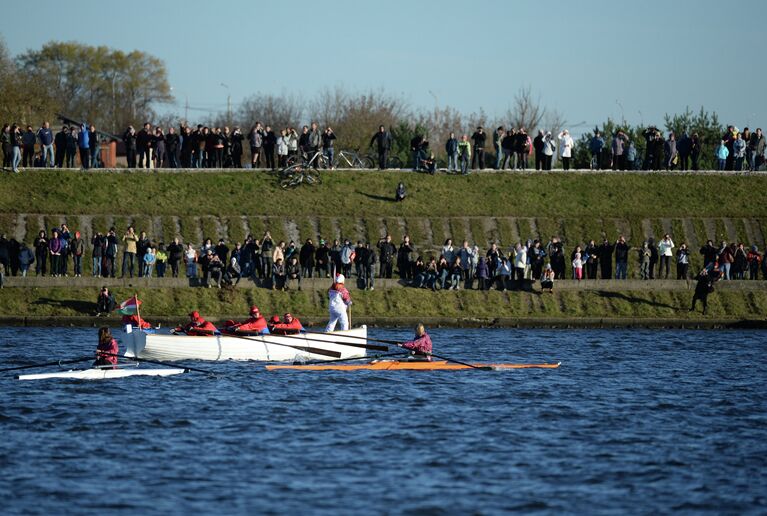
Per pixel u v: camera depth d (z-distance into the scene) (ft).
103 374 466.70
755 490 304.50
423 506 287.07
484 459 334.24
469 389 453.99
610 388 463.83
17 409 395.96
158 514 278.46
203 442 351.05
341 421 384.47
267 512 280.72
